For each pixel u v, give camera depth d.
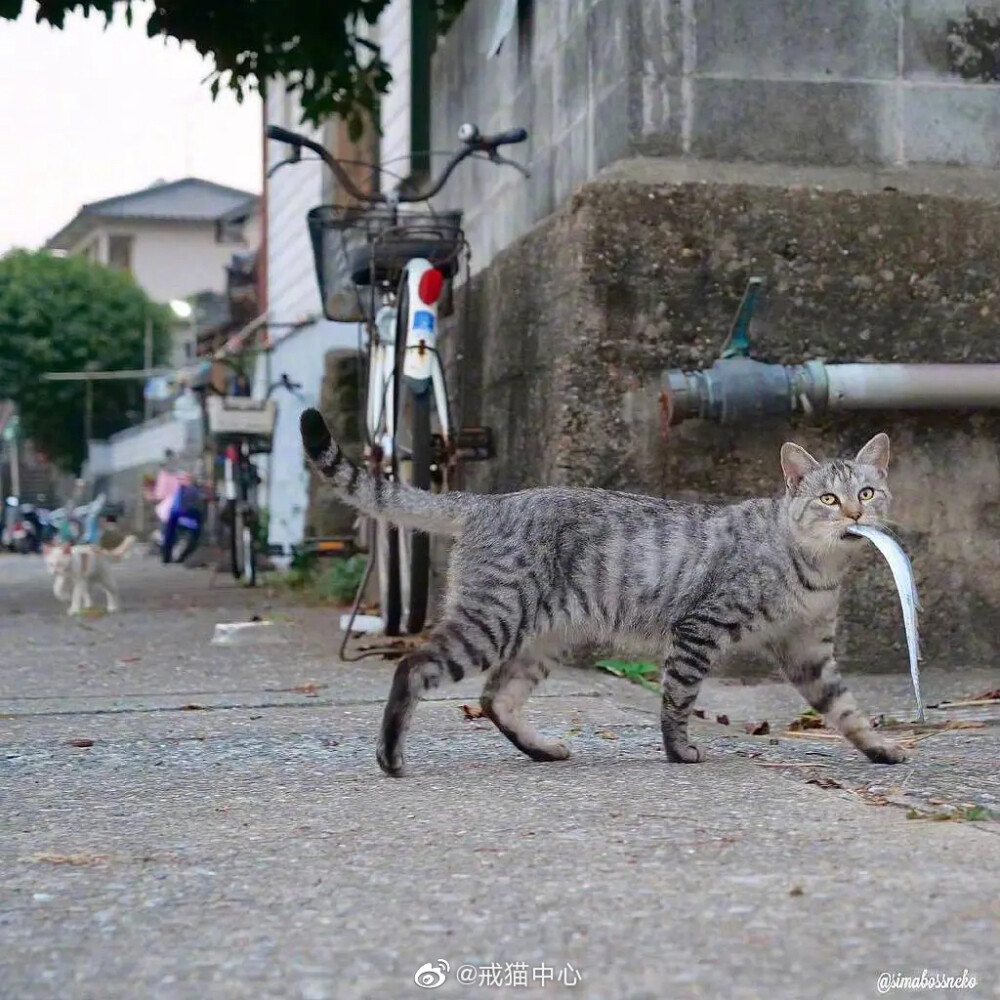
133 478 15.73
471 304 3.98
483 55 4.12
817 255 3.22
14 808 2.32
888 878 1.94
